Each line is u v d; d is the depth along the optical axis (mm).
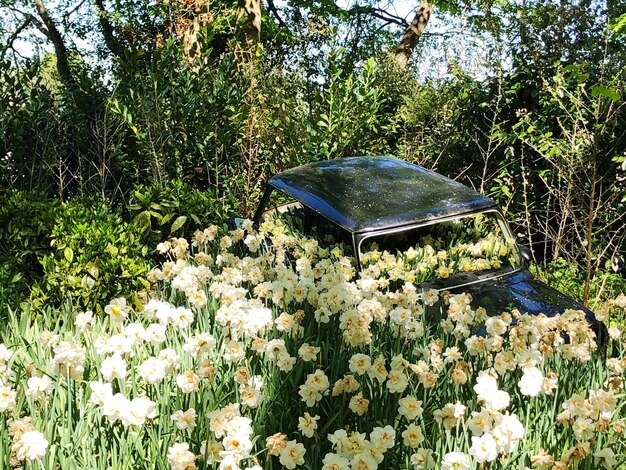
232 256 4695
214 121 8781
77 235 5020
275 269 4223
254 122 8945
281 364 3146
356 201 5102
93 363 3570
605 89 5344
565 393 3432
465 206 5070
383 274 4641
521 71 8484
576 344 3670
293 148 9000
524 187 7590
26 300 4789
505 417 2549
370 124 9789
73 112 9477
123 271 4809
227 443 2498
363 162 5996
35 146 8594
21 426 2566
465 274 4816
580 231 7668
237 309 3383
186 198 6602
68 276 4656
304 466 2877
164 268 4402
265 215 6020
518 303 4527
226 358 3270
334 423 3088
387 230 4789
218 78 9305
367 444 2506
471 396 3264
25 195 6301
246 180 8938
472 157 9070
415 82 10984
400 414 3041
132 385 3250
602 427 2873
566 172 7266
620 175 7312
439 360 3268
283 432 3074
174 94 9023
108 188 9273
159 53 9125
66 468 2686
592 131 7379
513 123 8625
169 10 11984
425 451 2623
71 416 2947
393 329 3719
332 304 3631
